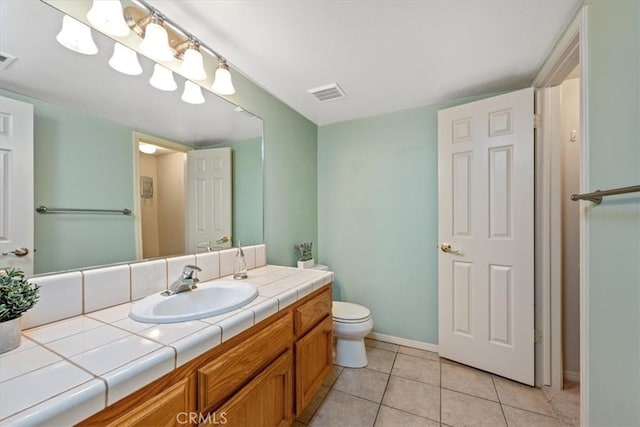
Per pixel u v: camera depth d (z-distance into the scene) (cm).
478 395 169
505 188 184
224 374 88
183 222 142
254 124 191
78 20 102
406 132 235
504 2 117
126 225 117
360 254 255
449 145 206
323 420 148
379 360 211
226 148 168
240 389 95
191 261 140
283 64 166
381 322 246
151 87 128
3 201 84
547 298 176
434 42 145
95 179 107
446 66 168
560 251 174
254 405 101
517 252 180
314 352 146
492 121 188
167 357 70
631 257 84
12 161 86
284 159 223
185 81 144
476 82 188
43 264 91
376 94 206
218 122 163
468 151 198
